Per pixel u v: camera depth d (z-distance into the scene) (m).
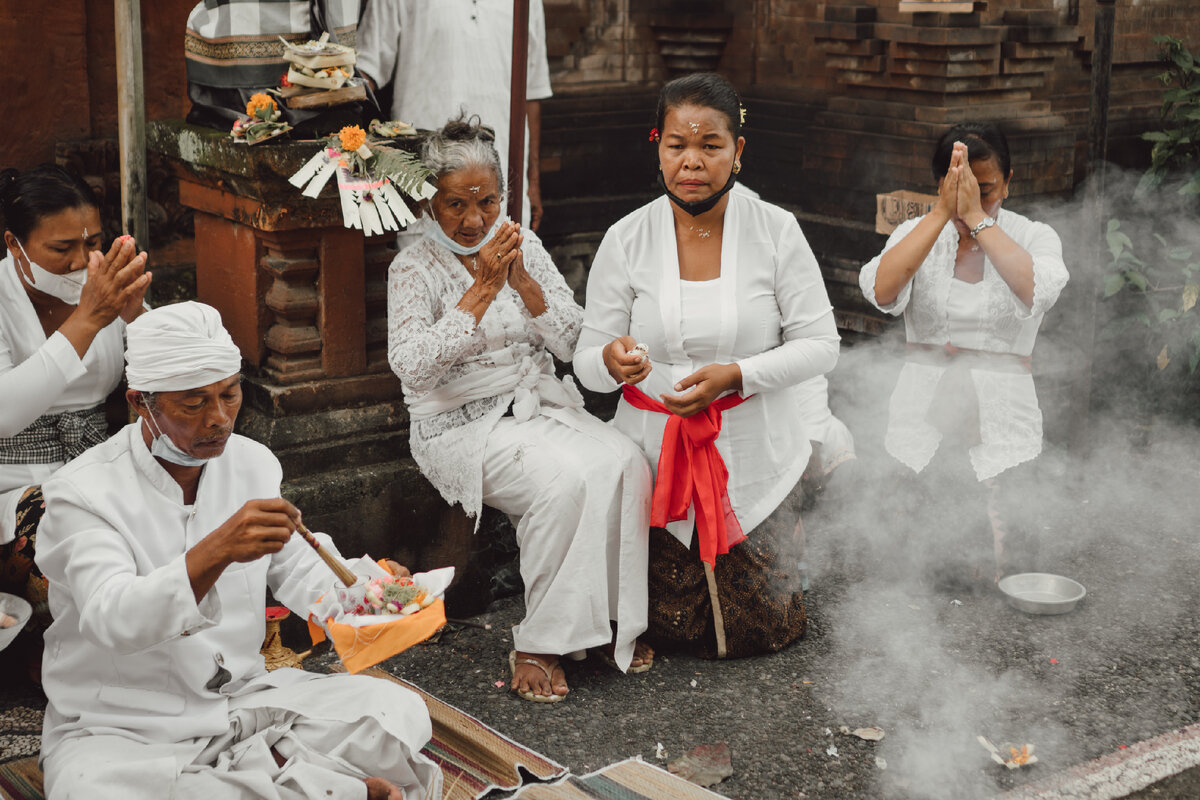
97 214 3.34
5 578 3.26
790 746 3.27
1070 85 5.71
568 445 3.56
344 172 3.71
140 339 2.44
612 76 6.27
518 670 3.56
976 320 4.05
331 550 2.80
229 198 3.95
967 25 5.30
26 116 4.64
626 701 3.51
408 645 2.64
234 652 2.68
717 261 3.67
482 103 4.80
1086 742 3.30
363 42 4.62
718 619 3.72
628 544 3.59
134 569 2.48
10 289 3.33
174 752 2.49
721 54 6.37
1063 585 4.20
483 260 3.45
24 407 3.07
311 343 3.96
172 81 4.96
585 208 6.28
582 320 3.79
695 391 3.52
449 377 3.65
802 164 6.05
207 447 2.52
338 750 2.55
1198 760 3.21
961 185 3.88
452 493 3.68
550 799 2.98
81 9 4.68
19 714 3.33
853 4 5.67
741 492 3.71
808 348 3.66
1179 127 6.08
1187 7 6.08
